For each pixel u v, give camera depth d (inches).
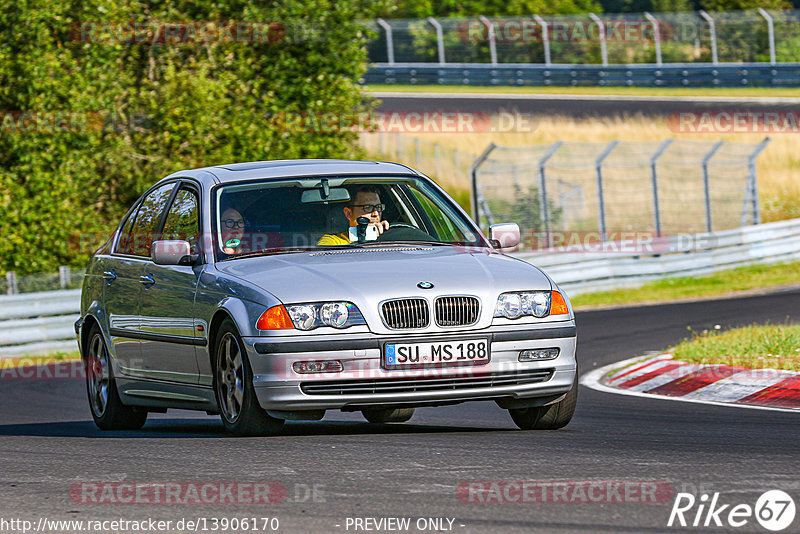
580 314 2874.0
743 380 1483.8
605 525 651.5
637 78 6688.0
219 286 1038.4
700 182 5177.2
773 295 2982.3
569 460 856.9
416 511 692.1
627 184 5128.0
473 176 3595.0
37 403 1681.8
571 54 7130.9
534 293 1019.3
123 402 1235.9
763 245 3801.7
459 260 1049.5
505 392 995.9
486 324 992.2
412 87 6717.5
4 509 732.7
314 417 987.3
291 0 3378.4
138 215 1270.9
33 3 2972.4
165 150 3245.6
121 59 3267.7
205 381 1065.5
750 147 5551.2
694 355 1667.1
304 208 1124.5
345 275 998.4
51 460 937.5
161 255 1085.8
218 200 1125.1
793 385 1421.0
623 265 3408.0
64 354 2527.1
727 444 954.7
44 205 2952.8
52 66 2960.1
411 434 1030.4
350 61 3516.2
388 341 968.9
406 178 1183.6
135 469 863.7
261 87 3459.6
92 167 3083.2
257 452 915.4
